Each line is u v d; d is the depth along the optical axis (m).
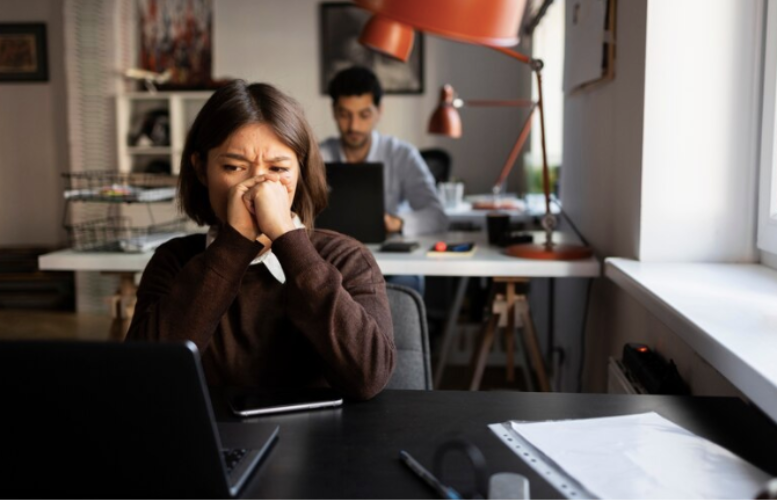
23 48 6.00
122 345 0.70
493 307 2.34
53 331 4.94
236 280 1.13
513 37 1.50
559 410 1.03
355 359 1.09
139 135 5.60
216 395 1.10
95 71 5.41
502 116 6.46
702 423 0.99
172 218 4.90
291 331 1.24
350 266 1.27
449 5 1.42
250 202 1.15
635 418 0.98
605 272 1.99
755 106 1.72
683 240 1.78
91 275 5.48
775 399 0.86
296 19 6.34
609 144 2.17
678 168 1.76
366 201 2.51
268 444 0.90
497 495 0.72
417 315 1.49
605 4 2.11
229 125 1.17
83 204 5.13
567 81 2.99
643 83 1.75
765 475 0.81
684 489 0.77
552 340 3.40
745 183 1.75
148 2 6.14
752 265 1.73
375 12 1.45
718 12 1.71
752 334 1.10
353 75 2.96
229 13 6.31
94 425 0.72
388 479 0.81
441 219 2.92
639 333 1.83
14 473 0.75
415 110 6.48
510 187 6.50
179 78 6.20
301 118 1.23
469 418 1.00
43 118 6.06
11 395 0.72
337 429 0.96
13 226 6.18
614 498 0.75
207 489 0.74
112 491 0.75
